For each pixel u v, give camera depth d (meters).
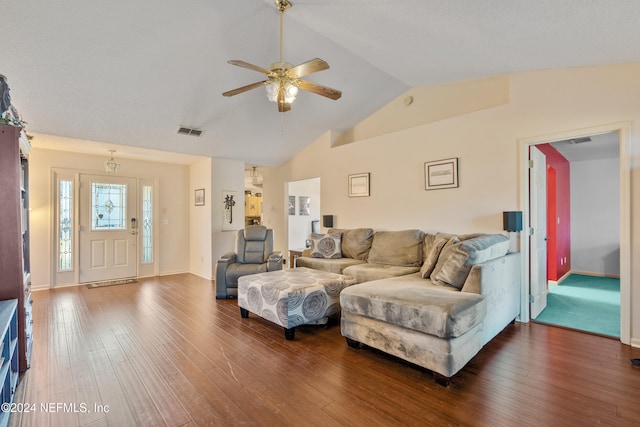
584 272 5.82
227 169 5.87
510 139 3.39
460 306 2.12
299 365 2.39
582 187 5.85
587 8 1.82
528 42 2.45
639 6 1.75
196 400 1.95
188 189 6.44
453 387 2.06
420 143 4.24
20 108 3.36
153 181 6.00
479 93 3.98
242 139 5.13
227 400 1.94
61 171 5.00
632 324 2.67
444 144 3.98
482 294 2.48
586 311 3.62
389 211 4.62
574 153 5.27
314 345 2.77
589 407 1.83
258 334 3.03
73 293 4.60
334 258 4.69
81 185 5.20
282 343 2.82
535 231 3.40
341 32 2.96
